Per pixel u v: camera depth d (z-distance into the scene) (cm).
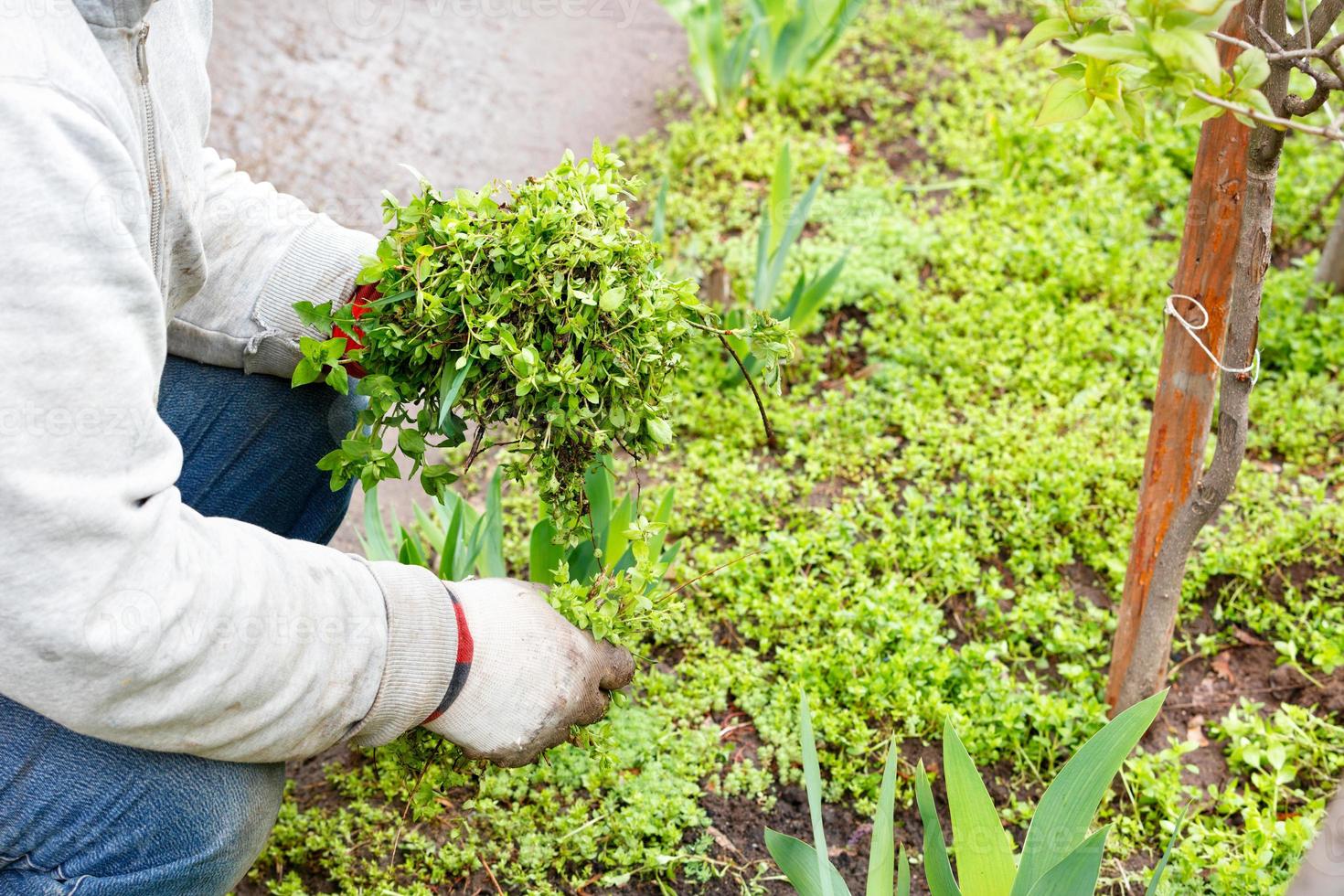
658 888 210
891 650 245
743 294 331
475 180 381
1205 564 259
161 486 123
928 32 446
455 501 236
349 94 410
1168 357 194
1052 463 282
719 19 387
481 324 149
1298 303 329
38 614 114
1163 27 115
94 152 113
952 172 389
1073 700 233
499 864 209
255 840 160
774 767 230
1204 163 177
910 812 224
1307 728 228
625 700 178
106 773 141
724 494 280
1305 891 138
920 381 312
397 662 144
